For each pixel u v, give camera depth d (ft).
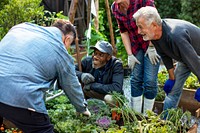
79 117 9.11
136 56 10.27
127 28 10.04
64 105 9.55
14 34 6.91
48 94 9.66
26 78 6.47
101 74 10.71
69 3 21.52
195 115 11.27
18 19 11.24
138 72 10.37
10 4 11.07
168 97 9.36
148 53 9.87
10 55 6.62
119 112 8.96
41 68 6.62
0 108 6.54
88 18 14.47
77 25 21.35
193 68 7.54
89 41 13.69
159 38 7.72
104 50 10.32
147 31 7.55
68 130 8.45
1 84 6.45
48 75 6.77
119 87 10.28
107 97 9.49
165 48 7.89
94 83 10.56
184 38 7.41
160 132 7.85
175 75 9.21
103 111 9.46
